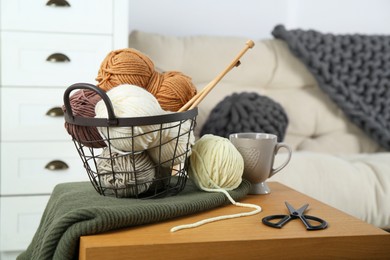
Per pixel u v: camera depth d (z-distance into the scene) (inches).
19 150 67.9
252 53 85.3
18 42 66.8
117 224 29.4
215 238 29.1
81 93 34.1
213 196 34.9
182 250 28.3
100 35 68.5
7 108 67.3
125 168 33.2
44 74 67.7
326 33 94.4
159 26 91.7
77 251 29.6
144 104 32.1
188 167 36.9
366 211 63.8
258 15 96.0
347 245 30.6
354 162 70.3
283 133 77.2
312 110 84.5
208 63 83.0
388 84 84.7
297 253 29.9
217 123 74.4
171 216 31.9
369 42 86.6
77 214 28.9
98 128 32.4
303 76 86.1
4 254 68.5
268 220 33.0
